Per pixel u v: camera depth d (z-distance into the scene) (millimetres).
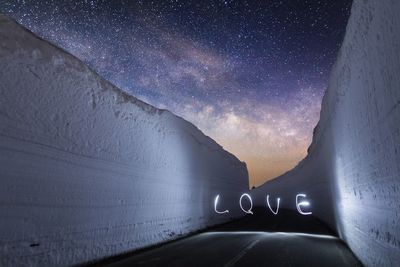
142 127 11078
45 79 6746
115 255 8742
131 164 10219
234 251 8891
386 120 4555
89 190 8031
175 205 13680
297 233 14164
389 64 4141
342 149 10602
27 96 6258
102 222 8469
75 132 7625
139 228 10359
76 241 7363
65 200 7133
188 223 15008
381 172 5227
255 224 19391
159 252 9172
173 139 13867
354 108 7512
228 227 17594
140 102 10891
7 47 5895
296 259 7602
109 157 9008
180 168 14570
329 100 12969
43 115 6641
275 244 10352
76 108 7695
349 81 7848
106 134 8922
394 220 4547
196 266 6852
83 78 7914
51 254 6539
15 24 6148
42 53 6680
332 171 14445
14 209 5785
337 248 9570
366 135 6316
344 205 11055
